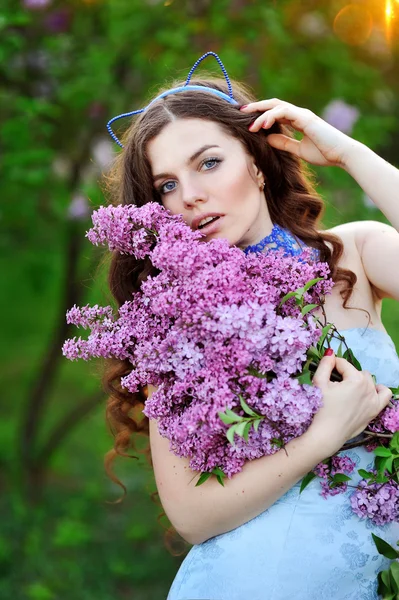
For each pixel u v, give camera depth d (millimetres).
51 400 6316
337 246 1828
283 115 1782
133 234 1670
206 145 1722
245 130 1792
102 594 3832
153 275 1871
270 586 1606
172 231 1592
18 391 6598
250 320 1464
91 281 4320
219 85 1967
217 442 1554
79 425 5785
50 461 5082
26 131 3609
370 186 1713
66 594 3805
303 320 1600
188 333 1508
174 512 1694
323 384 1579
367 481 1630
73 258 4254
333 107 3295
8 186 4016
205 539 1684
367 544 1630
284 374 1493
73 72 3809
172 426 1541
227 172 1729
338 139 1765
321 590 1612
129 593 3910
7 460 5062
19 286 6816
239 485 1596
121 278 1951
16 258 5125
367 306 1815
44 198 4117
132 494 4754
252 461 1598
